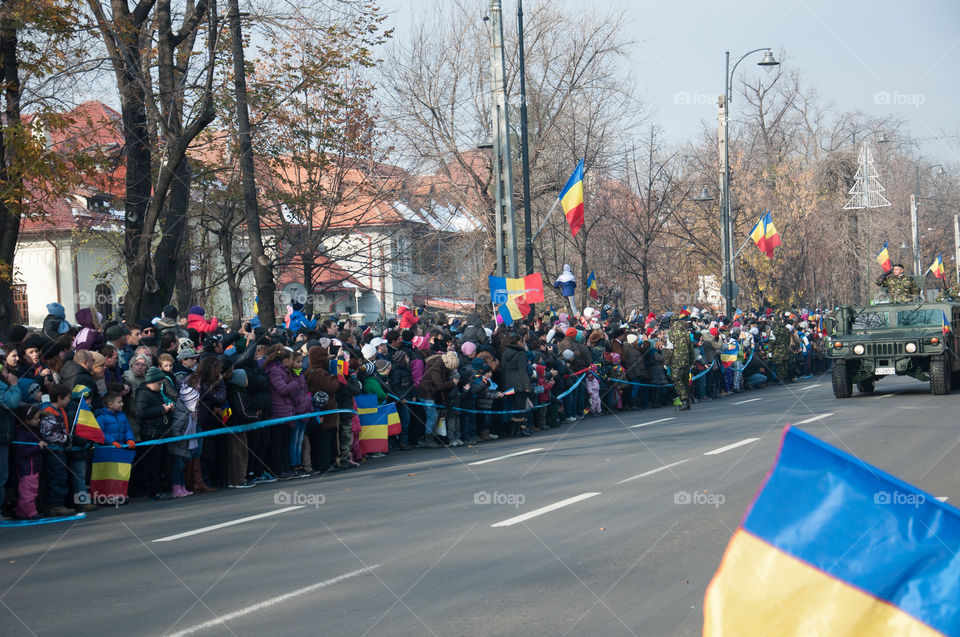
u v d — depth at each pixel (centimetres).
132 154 2036
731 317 3028
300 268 3541
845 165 5000
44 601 659
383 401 1512
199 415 1195
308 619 585
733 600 280
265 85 2306
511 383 1730
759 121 5553
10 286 1731
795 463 282
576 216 2091
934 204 7200
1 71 1644
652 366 2277
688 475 1105
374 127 2733
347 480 1248
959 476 1009
